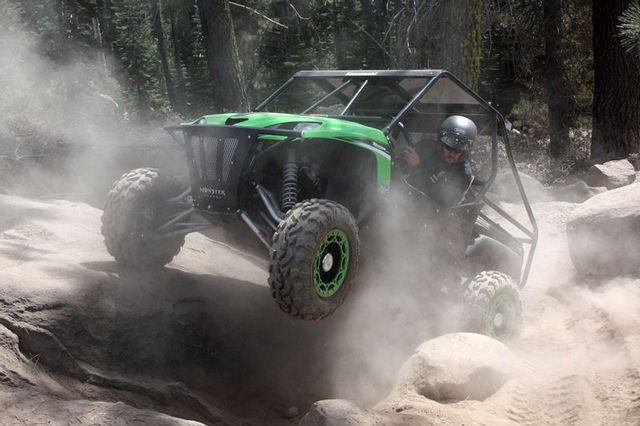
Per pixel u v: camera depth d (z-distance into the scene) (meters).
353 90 6.54
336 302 4.72
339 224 4.63
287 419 5.25
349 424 3.92
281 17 33.72
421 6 14.16
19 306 4.46
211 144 4.97
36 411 3.58
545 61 23.45
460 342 5.46
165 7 48.97
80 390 4.23
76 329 4.64
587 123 24.12
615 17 16.14
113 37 49.75
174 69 72.38
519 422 4.62
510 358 5.45
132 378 4.64
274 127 4.86
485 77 27.50
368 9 32.78
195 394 4.83
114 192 5.48
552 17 21.78
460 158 5.95
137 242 5.54
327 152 5.32
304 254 4.40
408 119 6.82
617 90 16.36
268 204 4.86
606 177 13.29
